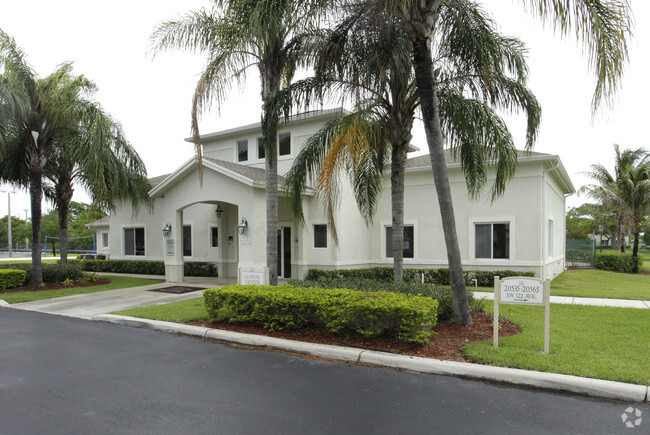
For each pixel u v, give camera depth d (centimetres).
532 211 1388
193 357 618
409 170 1555
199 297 1174
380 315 629
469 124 806
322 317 683
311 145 942
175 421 404
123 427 392
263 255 1400
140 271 1973
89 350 657
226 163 1540
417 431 378
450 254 729
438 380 511
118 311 940
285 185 975
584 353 570
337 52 891
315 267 1563
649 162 2406
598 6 559
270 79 982
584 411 420
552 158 1348
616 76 564
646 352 576
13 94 1231
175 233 1570
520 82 850
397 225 918
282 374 539
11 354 638
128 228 2083
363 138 800
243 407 436
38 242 1426
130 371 556
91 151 1333
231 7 901
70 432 382
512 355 557
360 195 1096
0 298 1173
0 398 466
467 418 405
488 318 779
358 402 446
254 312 740
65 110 1330
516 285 591
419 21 691
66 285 1446
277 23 817
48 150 1462
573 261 2539
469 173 914
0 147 1291
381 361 570
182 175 1520
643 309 909
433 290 814
